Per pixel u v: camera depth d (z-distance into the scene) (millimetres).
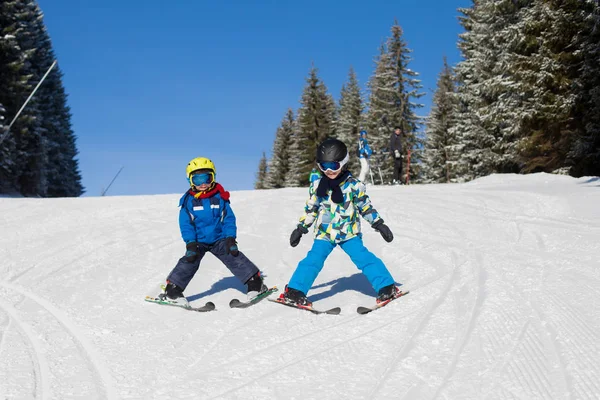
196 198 4559
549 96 19156
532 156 21578
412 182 44906
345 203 4195
